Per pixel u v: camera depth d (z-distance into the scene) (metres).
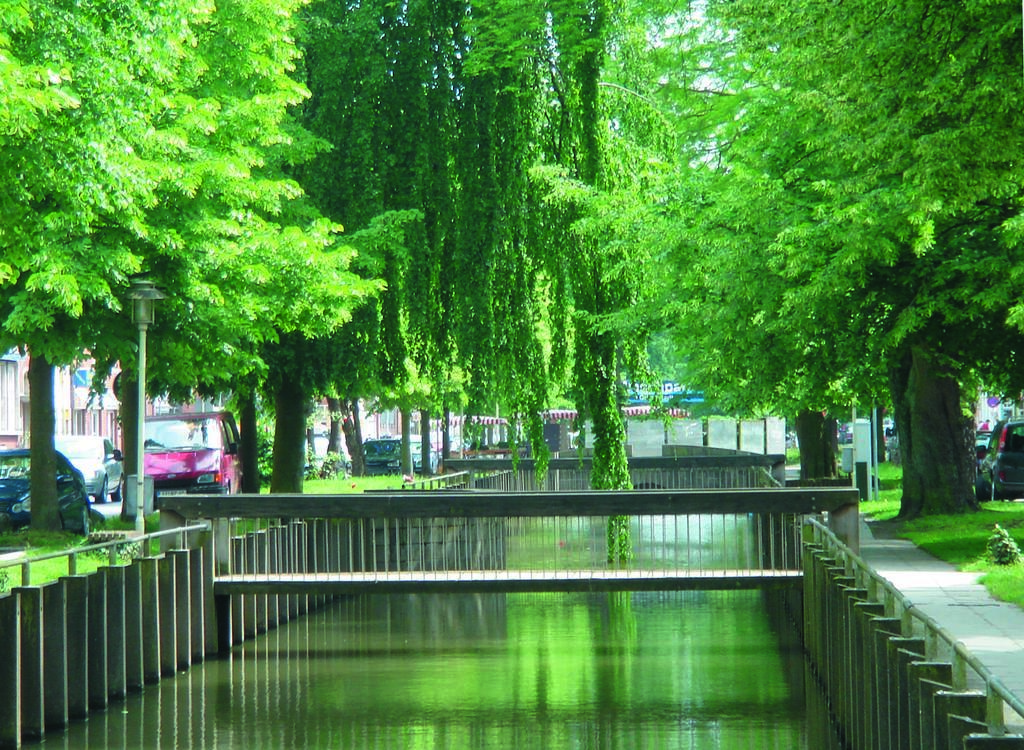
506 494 24.94
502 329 34.66
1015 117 22.03
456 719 19.61
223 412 52.16
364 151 34.88
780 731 18.48
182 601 23.50
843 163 29.16
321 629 28.39
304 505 25.05
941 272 29.50
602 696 20.94
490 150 34.72
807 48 23.31
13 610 17.69
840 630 17.58
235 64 31.41
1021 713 7.36
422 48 35.16
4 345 29.12
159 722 19.45
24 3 20.95
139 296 28.14
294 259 31.05
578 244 34.34
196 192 29.89
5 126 20.28
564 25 34.00
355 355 36.19
